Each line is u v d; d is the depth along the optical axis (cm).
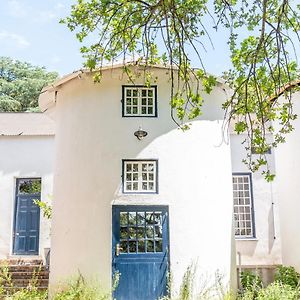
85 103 1180
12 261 1431
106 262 1063
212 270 1090
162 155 1123
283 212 1406
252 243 1439
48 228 1512
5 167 1564
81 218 1118
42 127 1645
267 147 764
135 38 740
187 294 963
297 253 1271
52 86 1231
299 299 927
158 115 1145
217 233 1123
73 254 1108
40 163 1572
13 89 3253
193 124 1155
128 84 1158
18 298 675
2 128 1627
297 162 1278
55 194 1219
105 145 1133
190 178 1125
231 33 682
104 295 934
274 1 658
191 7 647
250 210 1472
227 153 1220
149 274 1062
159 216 1098
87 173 1136
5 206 1531
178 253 1078
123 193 1102
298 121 1272
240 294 1070
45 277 1343
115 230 1081
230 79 748
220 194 1157
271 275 1405
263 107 767
